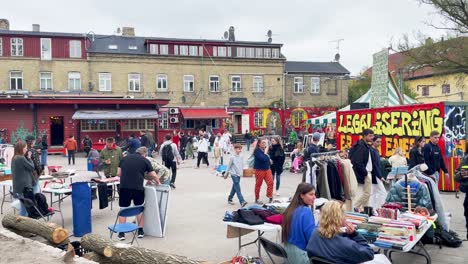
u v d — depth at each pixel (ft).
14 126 100.12
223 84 139.13
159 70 132.98
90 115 101.09
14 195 29.35
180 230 29.55
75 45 126.00
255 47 143.23
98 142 102.01
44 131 101.60
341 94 151.23
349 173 28.19
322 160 28.19
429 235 24.06
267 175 38.40
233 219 21.85
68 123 103.35
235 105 139.64
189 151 86.63
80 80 125.49
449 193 42.65
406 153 46.98
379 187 31.42
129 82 130.21
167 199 28.12
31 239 25.20
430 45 80.07
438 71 84.17
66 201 40.52
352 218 20.95
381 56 61.98
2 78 120.47
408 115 46.73
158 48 134.10
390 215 21.45
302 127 145.18
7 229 26.91
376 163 31.07
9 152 51.44
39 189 33.94
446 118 42.88
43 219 31.09
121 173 28.04
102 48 131.13
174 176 47.96
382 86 61.62
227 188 47.67
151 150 81.35
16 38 121.70
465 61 77.77
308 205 19.21
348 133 56.44
